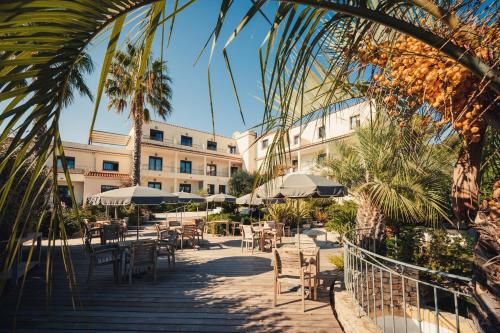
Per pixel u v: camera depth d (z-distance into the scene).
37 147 0.88
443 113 1.32
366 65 1.51
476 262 1.50
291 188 5.78
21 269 5.52
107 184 23.39
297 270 4.12
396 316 4.18
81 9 0.77
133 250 5.18
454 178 1.77
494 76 1.00
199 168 30.20
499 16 1.04
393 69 1.42
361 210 5.88
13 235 0.85
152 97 15.62
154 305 4.20
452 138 1.80
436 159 4.27
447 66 1.15
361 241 5.50
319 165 7.44
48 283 0.97
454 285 4.82
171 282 5.36
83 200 22.09
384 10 1.12
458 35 1.12
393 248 5.57
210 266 6.68
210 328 3.47
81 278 5.57
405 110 1.67
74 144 23.95
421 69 1.21
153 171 26.03
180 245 9.60
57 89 0.86
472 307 1.63
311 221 14.30
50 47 0.78
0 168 0.79
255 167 29.86
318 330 3.41
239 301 4.36
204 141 31.05
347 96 1.96
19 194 4.25
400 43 1.35
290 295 4.61
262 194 6.11
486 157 1.98
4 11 0.66
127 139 28.28
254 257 7.75
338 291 4.33
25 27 0.72
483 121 1.36
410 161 2.79
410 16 1.38
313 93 1.91
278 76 0.95
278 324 3.57
